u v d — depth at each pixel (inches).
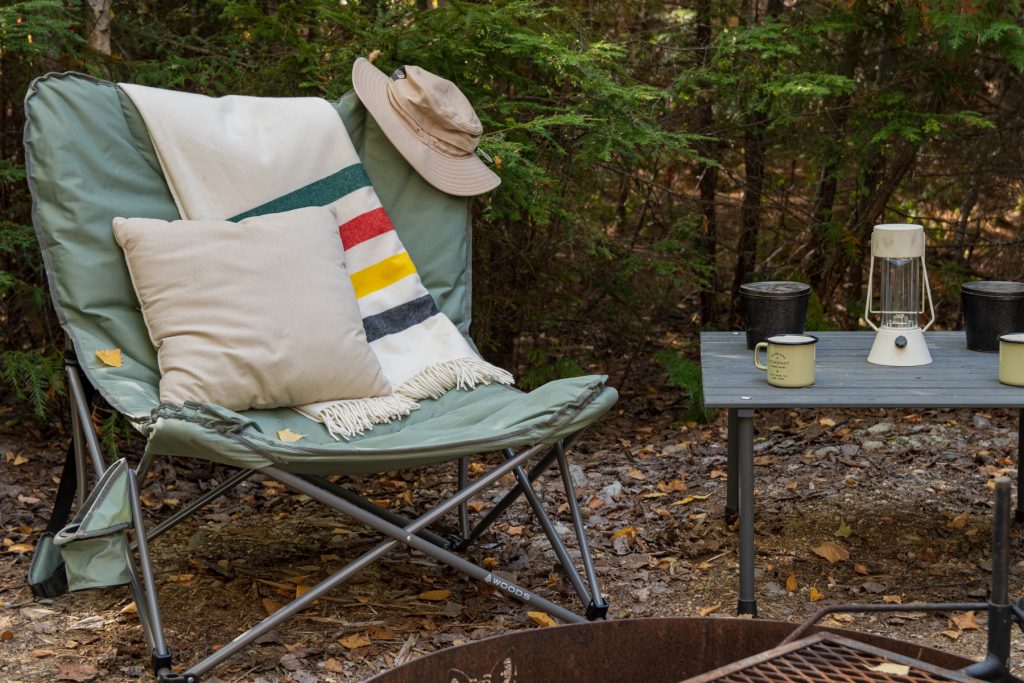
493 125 133.3
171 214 95.9
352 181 102.6
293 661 79.7
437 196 106.6
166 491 123.3
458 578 98.2
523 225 150.9
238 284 89.3
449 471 132.8
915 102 162.4
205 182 96.3
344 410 89.5
